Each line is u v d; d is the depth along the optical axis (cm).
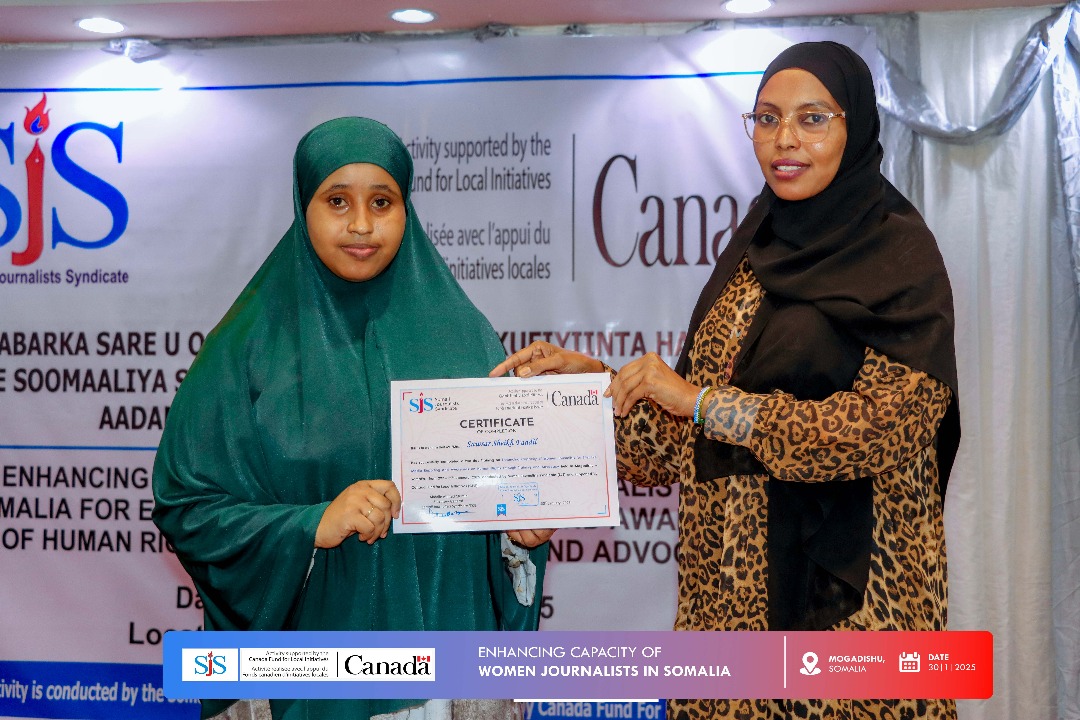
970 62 327
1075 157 317
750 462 180
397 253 189
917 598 174
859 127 188
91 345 350
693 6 323
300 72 346
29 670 345
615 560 336
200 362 183
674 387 178
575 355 199
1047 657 319
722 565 179
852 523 174
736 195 335
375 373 183
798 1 319
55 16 330
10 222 352
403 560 178
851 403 169
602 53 339
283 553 165
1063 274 321
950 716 173
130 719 343
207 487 175
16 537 349
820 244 184
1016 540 324
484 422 175
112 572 347
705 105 336
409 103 344
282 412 177
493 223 341
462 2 320
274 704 176
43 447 350
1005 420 325
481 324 195
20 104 353
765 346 182
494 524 173
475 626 180
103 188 351
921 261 179
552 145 340
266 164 347
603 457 175
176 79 350
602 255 339
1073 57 320
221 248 348
